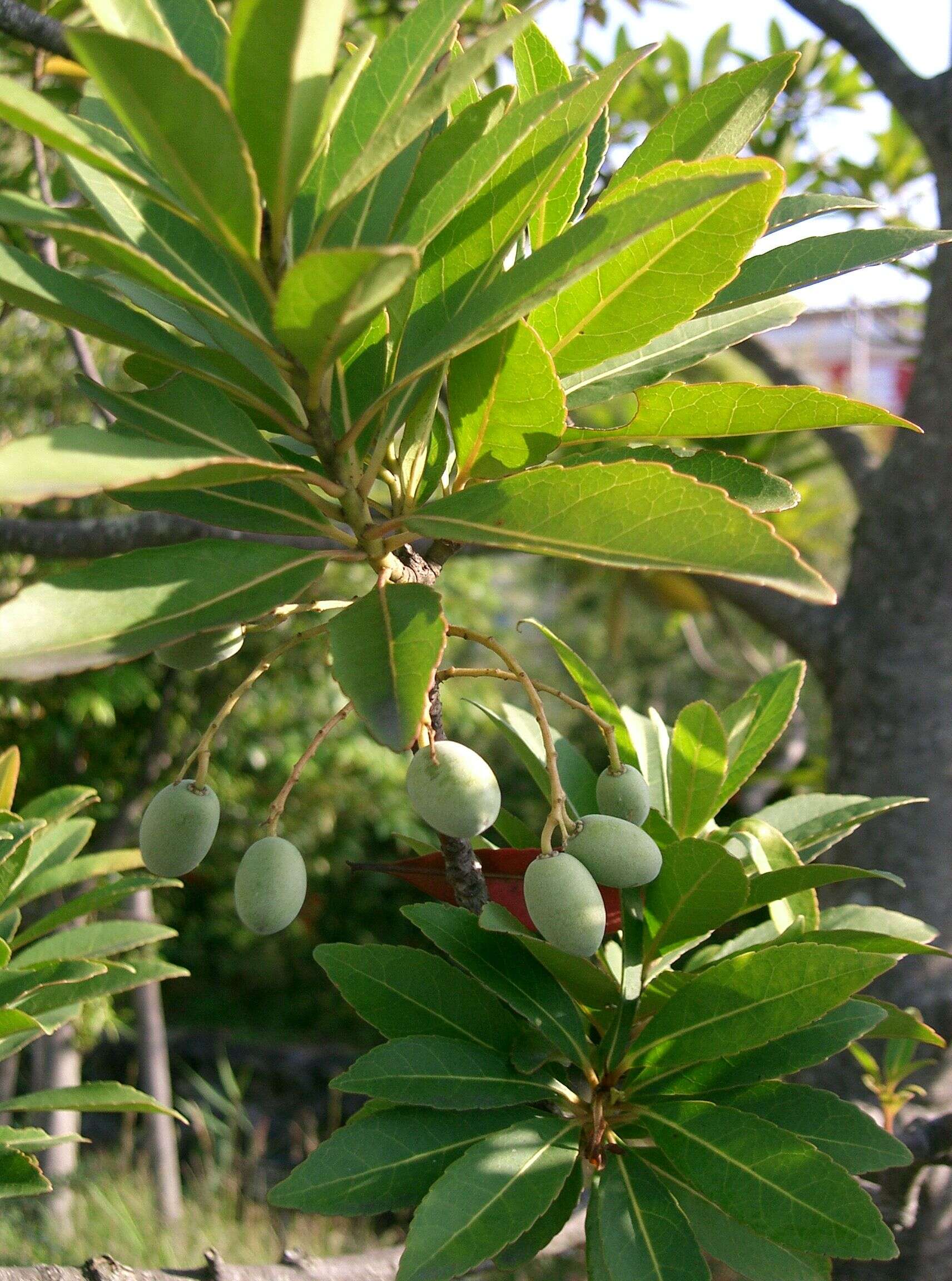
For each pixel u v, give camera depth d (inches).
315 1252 35.0
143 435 7.8
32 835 11.4
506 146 7.3
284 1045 57.9
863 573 20.4
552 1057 9.4
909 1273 13.7
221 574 7.0
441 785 7.9
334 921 64.8
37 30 15.2
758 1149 8.1
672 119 9.1
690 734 10.5
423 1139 8.6
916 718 18.7
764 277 9.3
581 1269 24.6
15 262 7.0
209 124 5.9
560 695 8.9
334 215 7.0
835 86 32.8
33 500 5.2
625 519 6.6
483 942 9.3
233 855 52.6
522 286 6.9
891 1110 13.2
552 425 8.2
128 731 40.4
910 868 17.7
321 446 7.8
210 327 8.2
